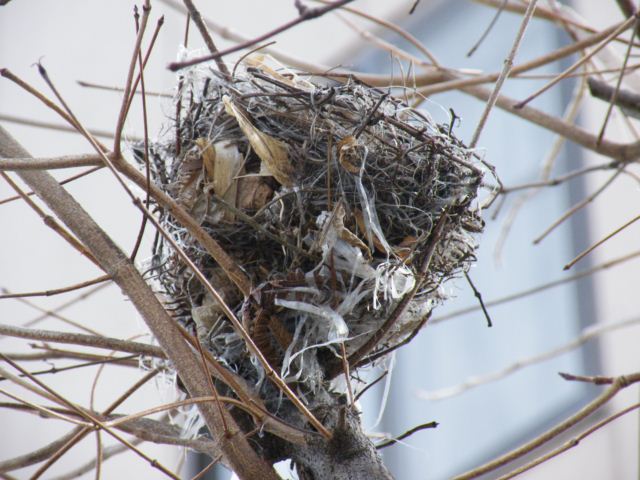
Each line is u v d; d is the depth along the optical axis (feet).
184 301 13.14
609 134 27.55
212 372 11.90
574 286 27.68
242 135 12.65
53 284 29.96
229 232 12.34
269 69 13.34
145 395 27.86
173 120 13.12
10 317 29.27
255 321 12.05
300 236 12.10
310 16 8.92
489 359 27.84
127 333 28.45
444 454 27.07
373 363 13.82
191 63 8.99
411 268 12.30
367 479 11.92
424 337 28.50
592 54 14.53
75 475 14.55
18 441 28.40
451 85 16.31
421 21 30.30
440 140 12.66
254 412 11.76
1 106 31.86
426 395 23.53
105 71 31.01
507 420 26.91
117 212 29.19
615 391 12.44
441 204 12.46
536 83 28.91
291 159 12.29
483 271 29.01
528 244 28.68
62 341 11.87
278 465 13.20
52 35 32.73
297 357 12.35
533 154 28.91
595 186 28.48
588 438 25.96
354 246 11.91
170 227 12.79
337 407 12.44
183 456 13.85
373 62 29.53
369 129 12.47
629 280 27.50
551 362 27.17
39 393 11.24
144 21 10.62
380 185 12.29
